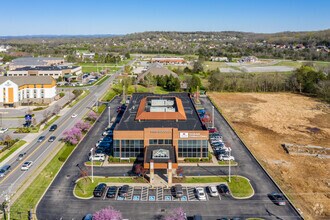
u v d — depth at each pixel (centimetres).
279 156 7912
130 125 7856
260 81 16825
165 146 7294
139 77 18188
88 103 13112
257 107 13125
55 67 19662
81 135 8794
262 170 6912
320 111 12600
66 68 19388
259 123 10825
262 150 8269
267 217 5181
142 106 9144
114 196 5794
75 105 12769
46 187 6066
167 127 7625
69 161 7269
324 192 6128
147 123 8019
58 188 6041
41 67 19625
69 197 5734
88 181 6328
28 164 6869
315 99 14862
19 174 6575
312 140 9212
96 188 5912
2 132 9269
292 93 16350
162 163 6291
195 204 5559
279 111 12512
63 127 9831
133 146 7375
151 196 5812
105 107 12438
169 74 18212
